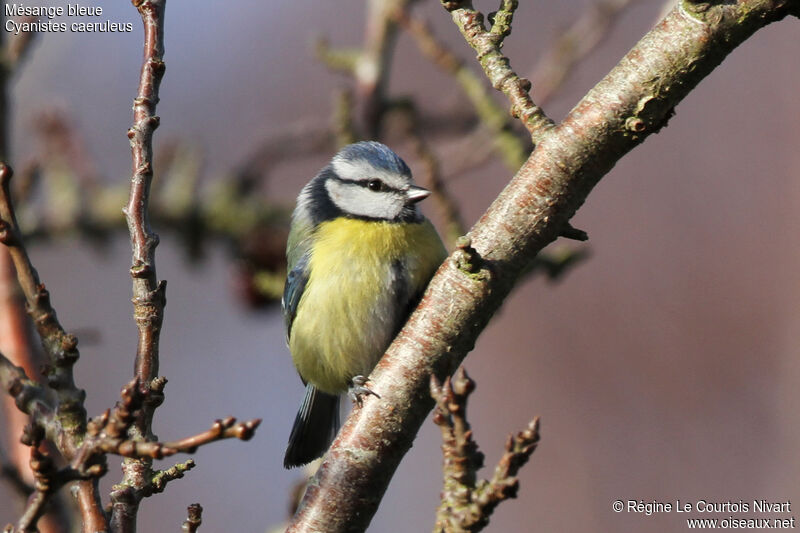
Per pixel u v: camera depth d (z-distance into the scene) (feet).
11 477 17.97
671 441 43.32
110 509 16.38
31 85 39.42
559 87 35.91
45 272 46.47
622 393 44.45
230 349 46.88
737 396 43.50
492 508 14.42
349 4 51.80
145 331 16.81
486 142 35.58
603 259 47.88
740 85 49.52
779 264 45.52
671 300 45.73
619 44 46.34
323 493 18.33
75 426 15.53
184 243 40.65
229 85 49.44
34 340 23.95
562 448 44.19
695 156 48.78
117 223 39.65
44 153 39.34
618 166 49.90
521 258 18.49
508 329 48.08
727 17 17.44
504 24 19.06
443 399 14.65
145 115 17.58
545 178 18.34
